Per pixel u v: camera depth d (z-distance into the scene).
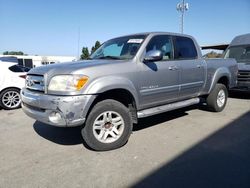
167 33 5.48
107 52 5.34
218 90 6.75
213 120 6.10
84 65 4.19
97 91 3.98
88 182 3.27
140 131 5.29
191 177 3.34
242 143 4.56
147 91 4.80
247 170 3.52
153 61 4.89
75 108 3.84
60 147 4.48
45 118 4.03
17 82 7.86
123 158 3.97
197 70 5.95
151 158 3.95
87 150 4.32
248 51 10.02
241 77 9.22
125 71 4.41
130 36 5.37
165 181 3.26
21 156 4.12
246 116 6.50
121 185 3.18
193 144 4.52
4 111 7.59
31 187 3.17
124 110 4.37
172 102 5.59
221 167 3.62
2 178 3.40
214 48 17.81
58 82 3.93
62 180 3.32
